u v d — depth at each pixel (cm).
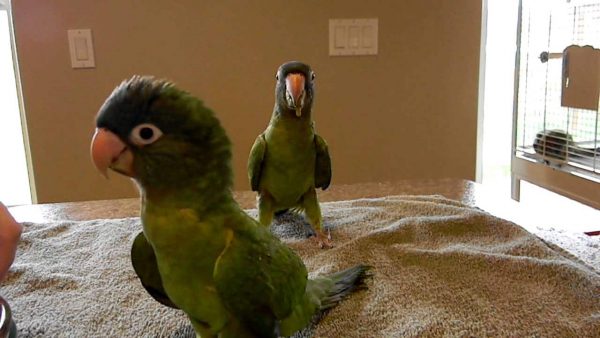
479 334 62
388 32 157
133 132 45
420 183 133
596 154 144
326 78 158
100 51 148
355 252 83
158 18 149
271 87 156
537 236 91
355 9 155
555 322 64
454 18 159
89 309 71
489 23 166
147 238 50
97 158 45
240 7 151
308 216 92
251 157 88
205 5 150
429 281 75
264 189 90
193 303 50
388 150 166
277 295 51
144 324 67
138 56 150
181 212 48
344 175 165
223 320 51
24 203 174
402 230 90
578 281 71
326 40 156
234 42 153
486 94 173
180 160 46
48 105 150
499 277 75
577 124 150
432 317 66
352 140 163
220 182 49
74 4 145
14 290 76
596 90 139
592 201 143
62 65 148
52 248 91
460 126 167
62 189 156
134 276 80
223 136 49
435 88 163
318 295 65
